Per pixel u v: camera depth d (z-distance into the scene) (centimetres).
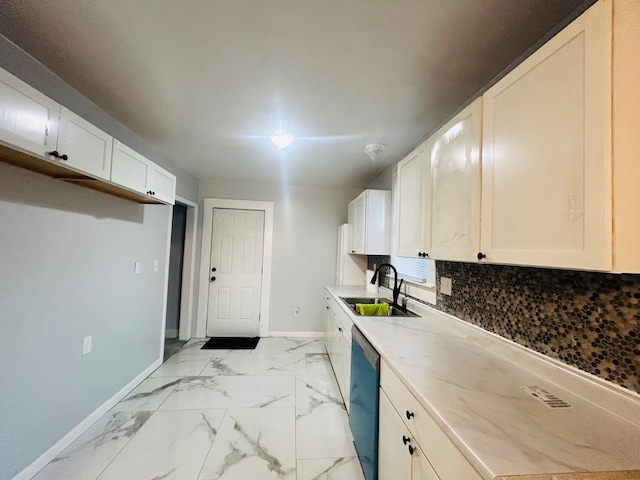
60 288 171
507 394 98
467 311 169
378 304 249
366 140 245
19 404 146
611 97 66
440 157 145
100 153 164
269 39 129
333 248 434
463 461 72
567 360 105
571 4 105
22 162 135
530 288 124
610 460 67
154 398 240
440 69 148
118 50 140
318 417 218
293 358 336
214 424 206
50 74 158
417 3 107
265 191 426
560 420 84
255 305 421
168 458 171
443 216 141
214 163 326
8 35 131
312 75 155
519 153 92
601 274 95
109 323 219
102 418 210
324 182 407
